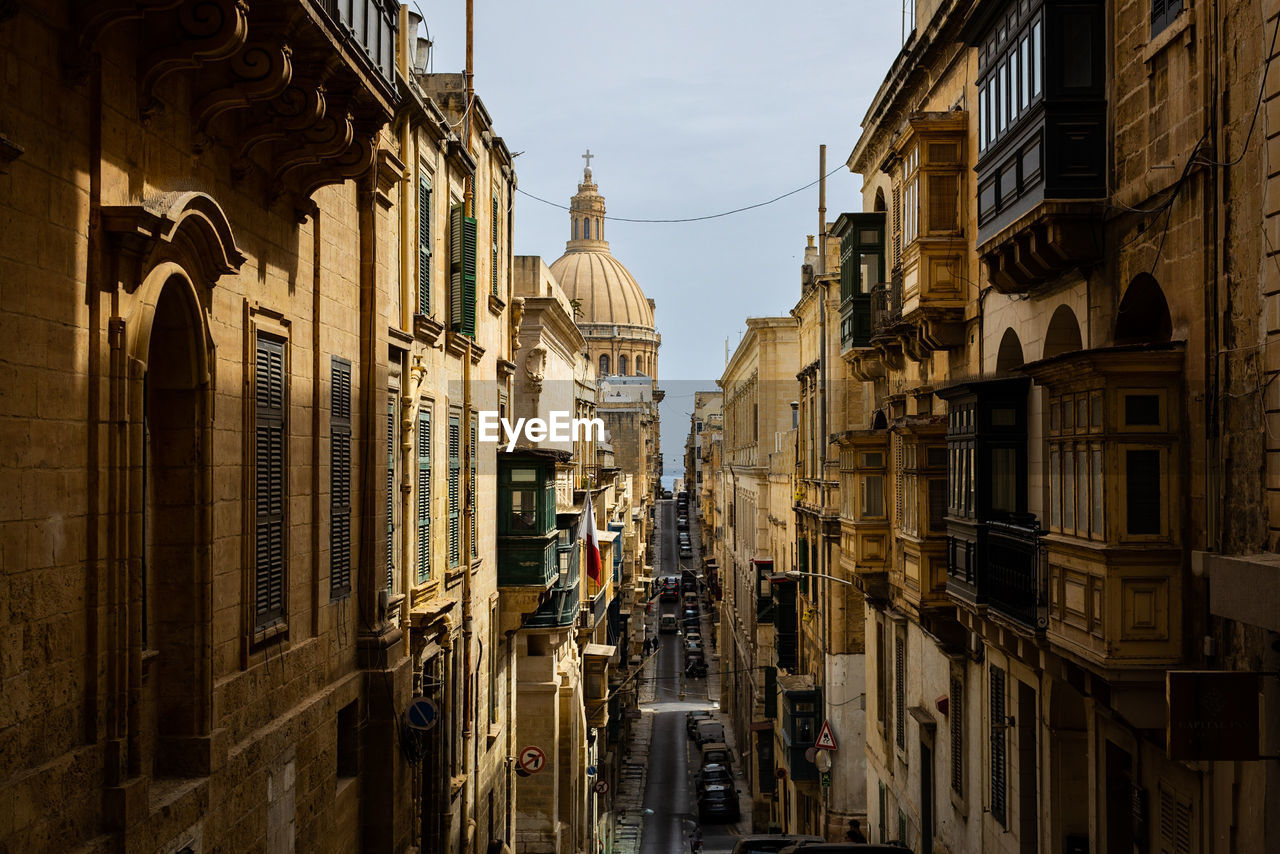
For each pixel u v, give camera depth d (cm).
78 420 789
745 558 6003
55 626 761
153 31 856
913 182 2169
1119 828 1476
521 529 2478
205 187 984
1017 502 1722
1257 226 1110
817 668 3812
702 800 4666
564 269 13138
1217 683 1053
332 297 1331
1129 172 1409
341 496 1370
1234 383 1159
